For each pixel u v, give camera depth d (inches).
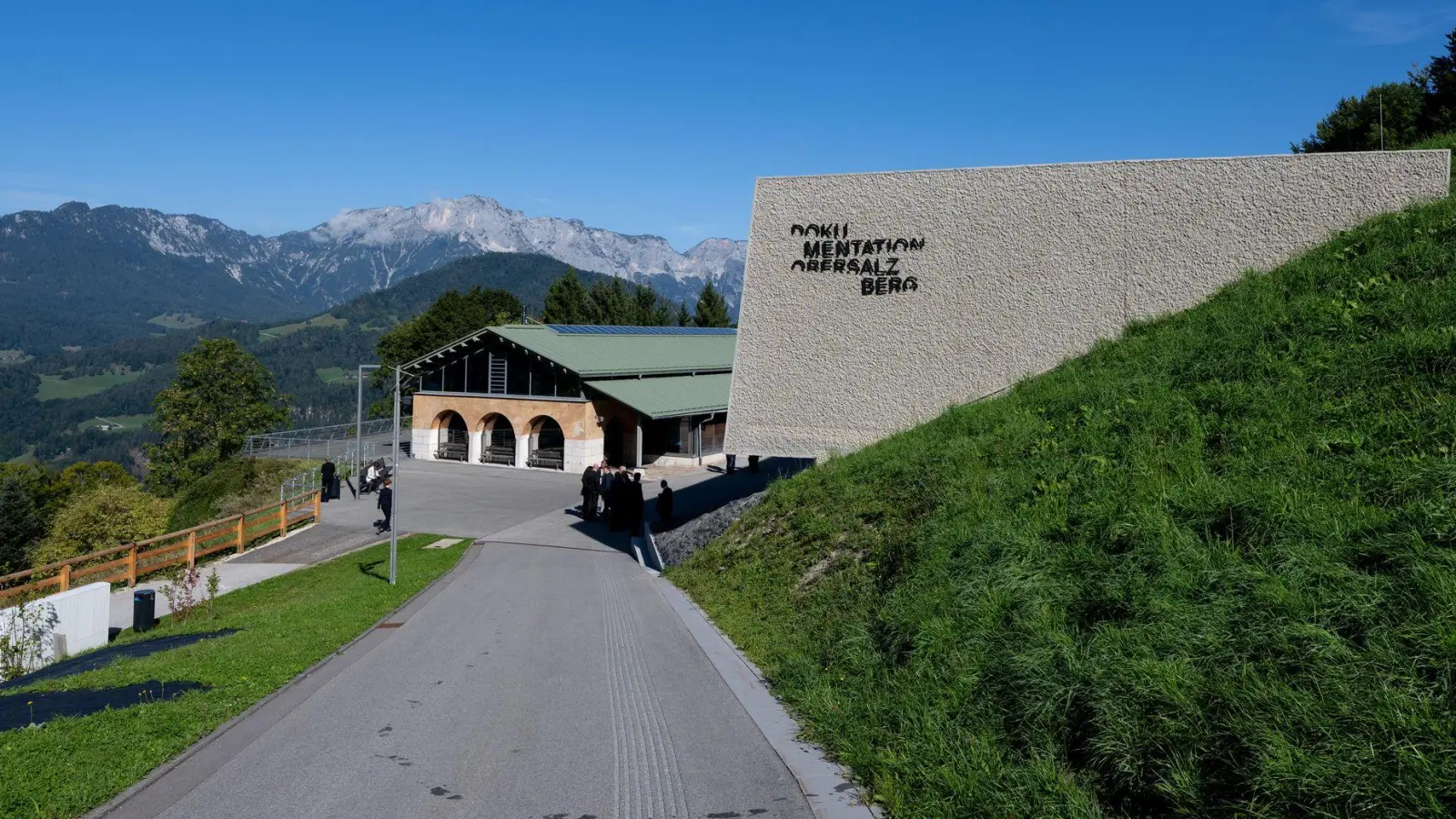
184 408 2299.5
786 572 488.4
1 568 1721.2
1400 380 334.6
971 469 450.0
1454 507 237.5
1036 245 675.4
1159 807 194.1
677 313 3799.2
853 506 509.0
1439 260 430.9
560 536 990.4
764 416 743.7
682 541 741.9
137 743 284.2
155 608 690.2
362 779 265.3
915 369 708.0
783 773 261.0
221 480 1492.4
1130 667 223.3
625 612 538.3
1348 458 295.4
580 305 3366.1
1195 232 635.5
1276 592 226.2
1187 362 457.1
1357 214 597.6
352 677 390.6
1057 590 283.3
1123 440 394.0
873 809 232.2
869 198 719.1
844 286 725.9
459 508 1198.9
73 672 438.0
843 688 316.8
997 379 684.1
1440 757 164.4
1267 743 181.5
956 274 697.0
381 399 2773.1
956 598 314.5
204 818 236.7
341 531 1032.8
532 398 1612.9
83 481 2778.1
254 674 382.0
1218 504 286.4
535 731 309.4
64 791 243.0
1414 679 185.2
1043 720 233.0
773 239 743.1
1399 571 220.2
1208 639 223.0
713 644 430.6
